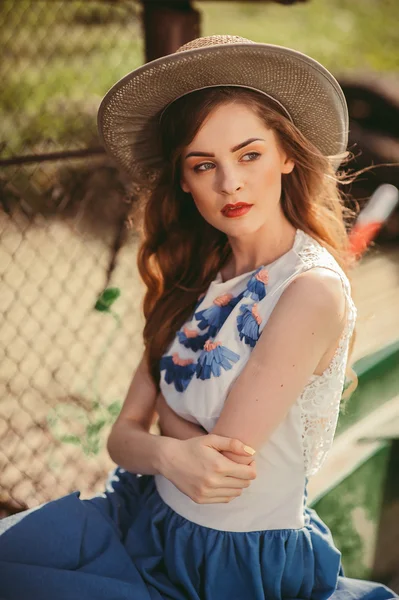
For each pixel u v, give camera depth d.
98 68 5.67
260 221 1.34
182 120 1.33
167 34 2.57
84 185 3.27
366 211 1.82
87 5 5.27
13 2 5.45
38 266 3.99
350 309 1.33
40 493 2.61
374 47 8.20
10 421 2.98
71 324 3.63
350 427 1.90
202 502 1.28
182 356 1.45
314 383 1.33
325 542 1.39
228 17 9.09
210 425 1.36
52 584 1.28
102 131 1.49
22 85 5.50
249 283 1.37
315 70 1.29
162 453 1.35
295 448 1.34
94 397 3.10
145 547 1.42
